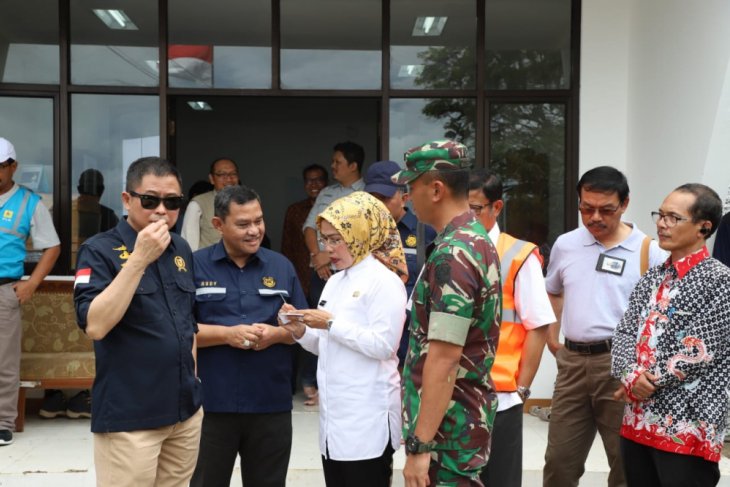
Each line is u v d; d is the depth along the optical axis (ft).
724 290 8.39
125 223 8.32
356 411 8.31
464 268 6.78
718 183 13.87
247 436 9.74
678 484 8.48
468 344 7.03
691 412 8.45
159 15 17.34
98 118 17.40
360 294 8.37
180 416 8.19
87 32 17.30
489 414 7.16
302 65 17.76
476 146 17.69
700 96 14.35
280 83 17.71
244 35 17.65
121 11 17.35
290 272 10.11
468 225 7.21
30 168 17.25
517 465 8.96
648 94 16.44
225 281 9.73
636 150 17.04
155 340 8.01
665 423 8.54
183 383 8.21
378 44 17.76
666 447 8.50
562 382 10.63
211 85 17.60
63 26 17.07
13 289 14.98
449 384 6.75
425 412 6.79
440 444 7.02
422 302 7.14
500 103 17.71
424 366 6.88
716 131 13.66
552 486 10.74
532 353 9.09
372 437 8.28
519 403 9.00
